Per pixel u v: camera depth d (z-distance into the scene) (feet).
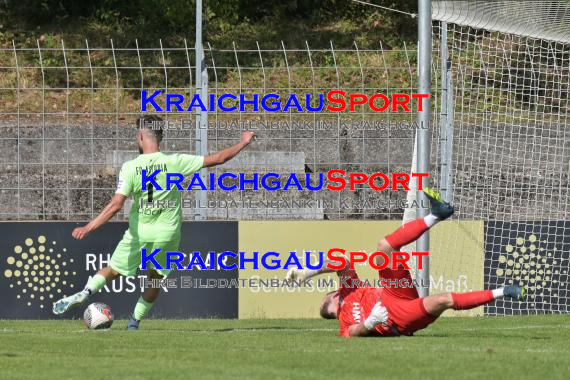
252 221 110.42
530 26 117.91
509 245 112.88
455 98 139.64
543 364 57.16
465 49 143.64
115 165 140.36
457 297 71.77
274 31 211.00
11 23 212.43
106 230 110.42
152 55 192.13
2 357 60.29
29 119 167.94
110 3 213.46
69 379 50.21
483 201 143.95
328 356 59.82
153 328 92.22
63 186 152.25
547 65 144.56
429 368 54.34
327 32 211.61
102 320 85.76
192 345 68.23
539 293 113.19
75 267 109.91
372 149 151.94
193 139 125.90
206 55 189.98
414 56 160.76
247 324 98.94
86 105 170.09
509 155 136.87
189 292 109.70
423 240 103.81
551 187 139.23
